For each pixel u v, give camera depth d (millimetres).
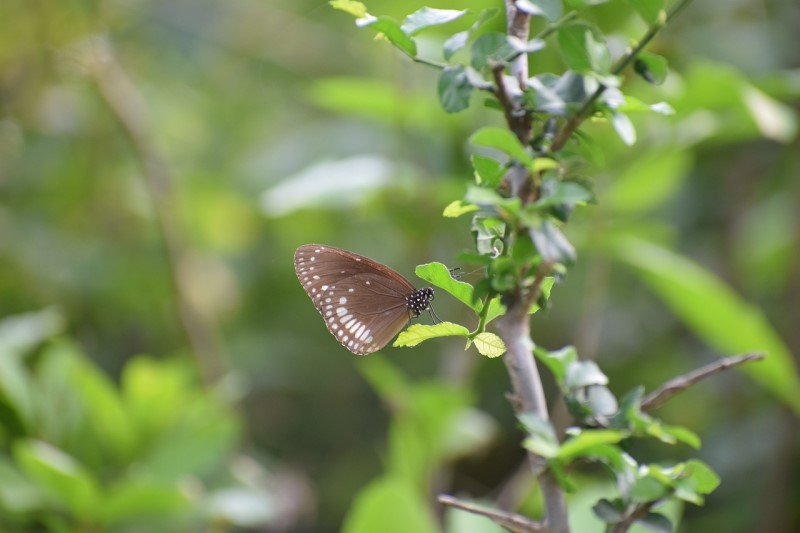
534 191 1316
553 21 1327
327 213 2520
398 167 1968
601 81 1317
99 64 2414
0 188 2766
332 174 1957
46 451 1629
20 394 1663
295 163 2824
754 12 2611
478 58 1329
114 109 2383
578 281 2879
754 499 2463
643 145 1853
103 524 1639
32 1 2406
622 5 1708
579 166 1365
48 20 2426
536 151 1330
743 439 2537
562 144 1327
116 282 2736
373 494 1592
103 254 2748
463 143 1954
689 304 1746
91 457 1701
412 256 2125
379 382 1888
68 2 2453
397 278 1443
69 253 2719
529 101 1326
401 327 1445
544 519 1348
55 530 1644
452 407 1799
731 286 2664
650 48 1732
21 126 2713
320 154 2756
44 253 2674
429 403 1803
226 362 2727
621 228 1922
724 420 2641
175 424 1729
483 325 1325
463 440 1926
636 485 1334
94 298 2785
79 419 1700
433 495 1890
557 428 1880
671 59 1923
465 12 1337
